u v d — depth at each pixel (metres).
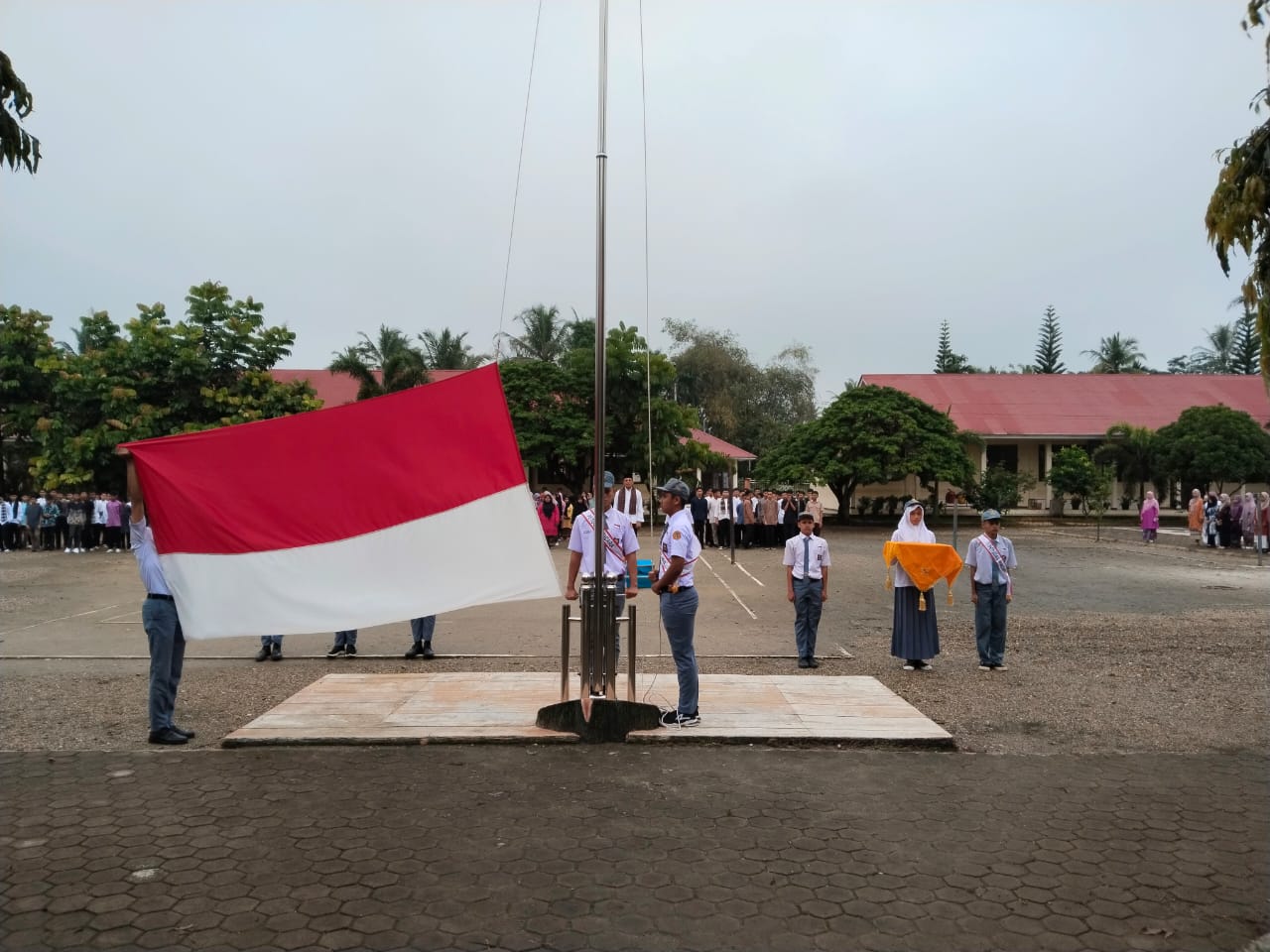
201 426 27.53
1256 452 34.66
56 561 22.62
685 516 6.94
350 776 5.85
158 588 6.65
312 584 6.79
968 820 5.18
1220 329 70.12
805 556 9.74
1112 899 4.18
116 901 4.07
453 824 5.03
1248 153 4.16
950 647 11.20
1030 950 3.71
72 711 7.62
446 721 7.00
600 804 5.37
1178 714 7.80
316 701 7.62
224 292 29.62
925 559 9.55
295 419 6.91
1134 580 18.73
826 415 35.91
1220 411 35.81
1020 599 15.83
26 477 32.69
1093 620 13.38
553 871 4.43
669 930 3.84
